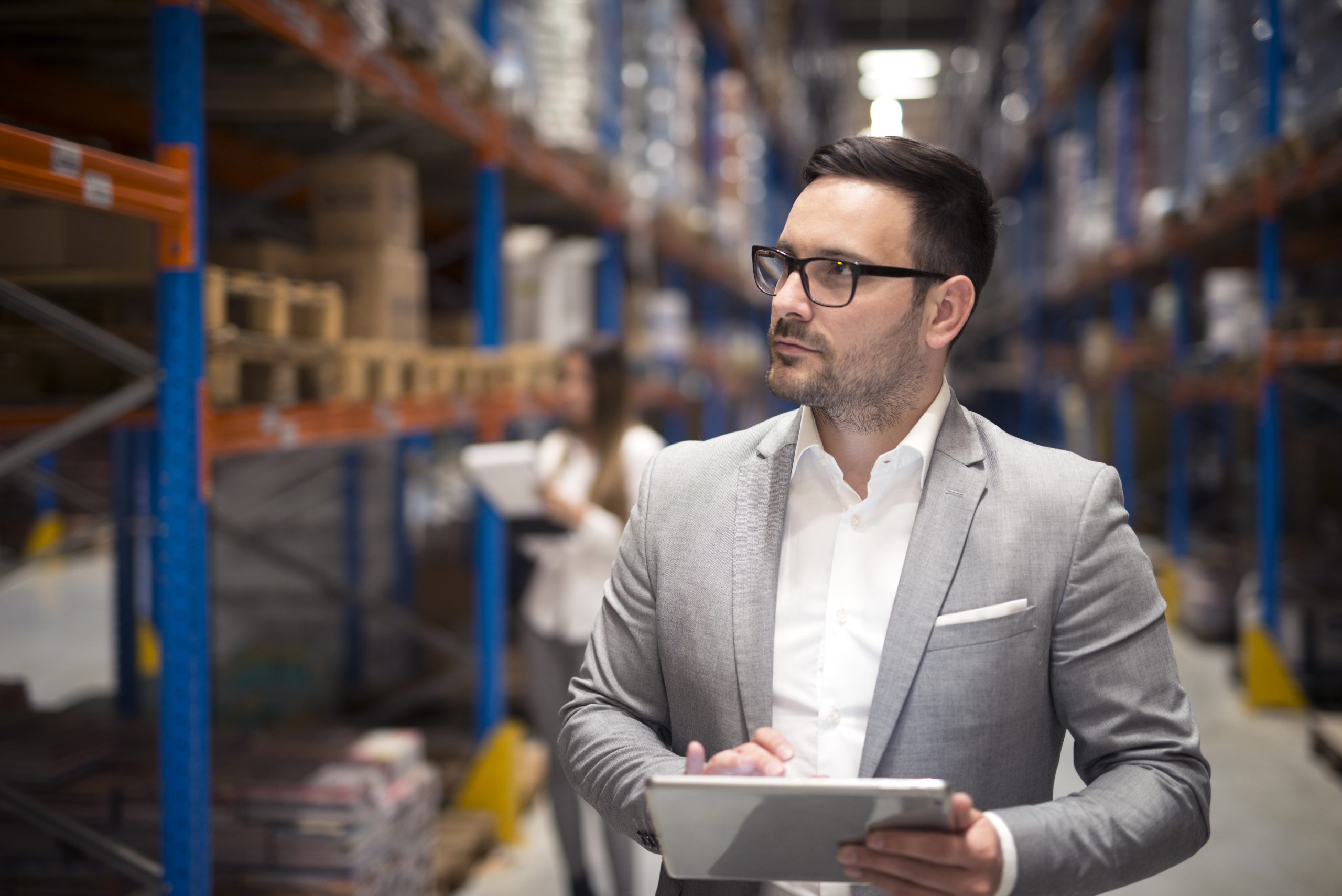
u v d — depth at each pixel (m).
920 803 1.12
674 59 6.78
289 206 4.93
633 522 1.64
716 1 7.97
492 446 3.62
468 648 4.82
